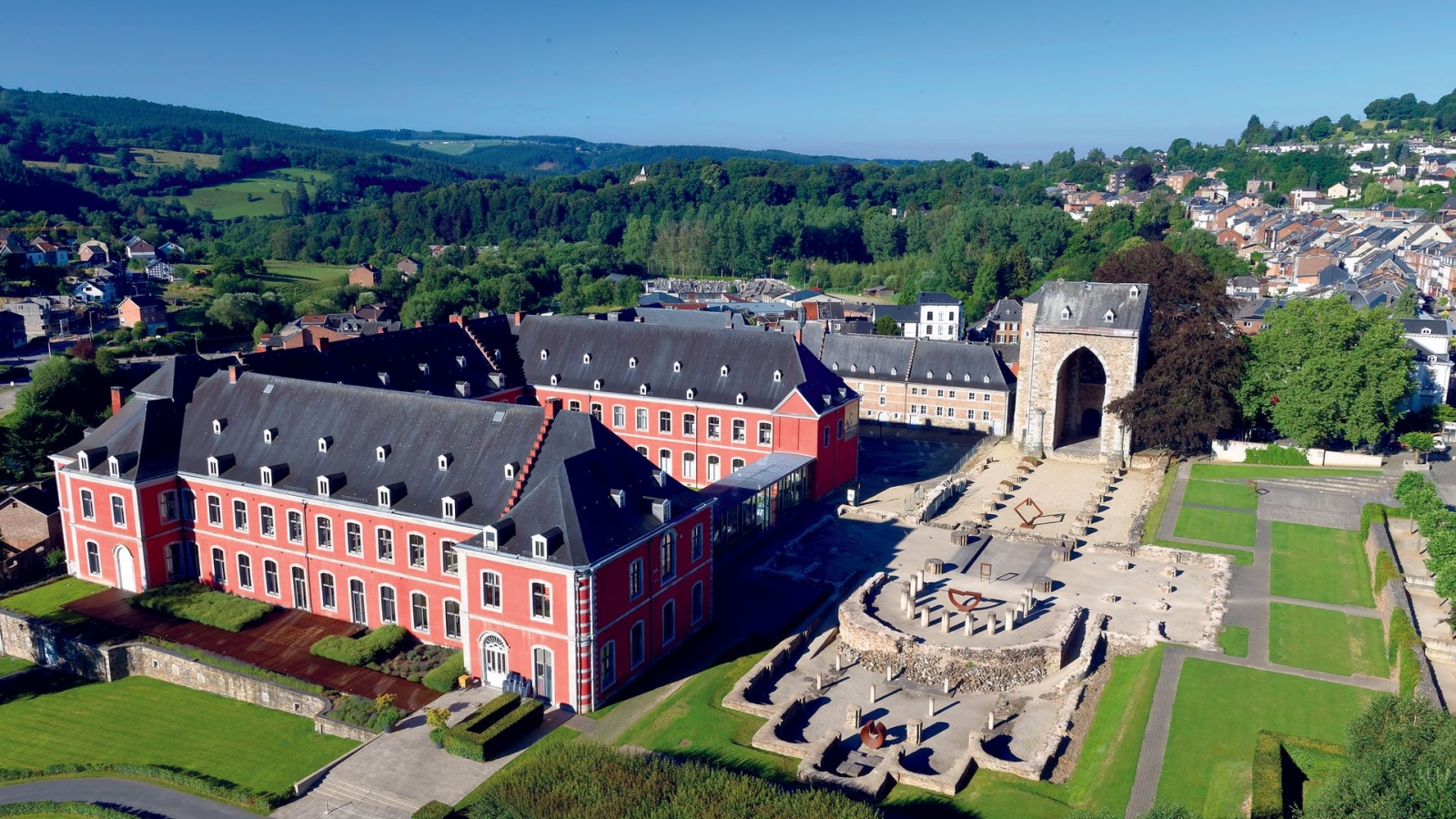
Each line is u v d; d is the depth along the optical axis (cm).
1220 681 6119
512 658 6188
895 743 5791
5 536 8506
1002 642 6631
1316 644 6662
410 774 5425
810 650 6938
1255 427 12256
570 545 5897
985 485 10875
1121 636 6825
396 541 6906
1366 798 3916
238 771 5672
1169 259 12012
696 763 5312
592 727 5872
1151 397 11025
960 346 13588
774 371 10406
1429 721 4384
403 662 6656
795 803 4588
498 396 10906
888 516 9594
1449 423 12331
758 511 9050
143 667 6925
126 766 5709
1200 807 4794
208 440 7881
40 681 6962
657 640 6650
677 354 11006
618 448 6769
